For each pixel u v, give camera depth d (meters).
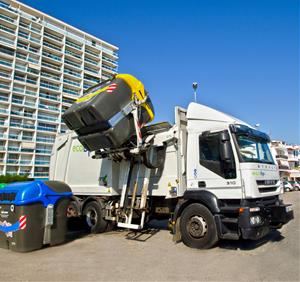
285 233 8.11
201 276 4.66
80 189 9.59
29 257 5.95
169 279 4.54
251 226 5.61
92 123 7.04
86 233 8.75
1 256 6.04
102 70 81.88
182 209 6.86
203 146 6.84
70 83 72.12
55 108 67.12
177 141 7.41
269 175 6.80
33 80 64.38
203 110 7.11
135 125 7.40
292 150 83.00
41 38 67.25
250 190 5.96
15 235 6.36
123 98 7.33
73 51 74.94
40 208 6.72
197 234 6.38
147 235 8.17
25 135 61.16
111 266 5.26
